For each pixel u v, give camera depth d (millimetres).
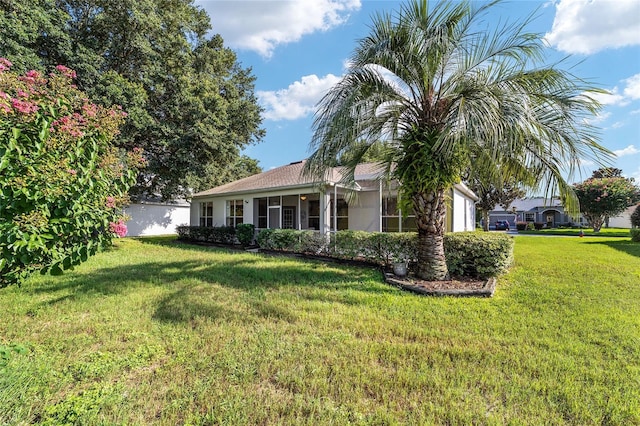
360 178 12422
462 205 14148
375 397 2434
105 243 3533
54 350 3188
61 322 3971
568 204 5613
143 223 22000
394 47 5539
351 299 5008
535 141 5113
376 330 3732
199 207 18203
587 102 4984
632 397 2402
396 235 7902
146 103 13109
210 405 2320
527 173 6070
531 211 41031
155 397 2414
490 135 4551
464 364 2918
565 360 2982
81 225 3104
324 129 5605
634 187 24594
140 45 12555
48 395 2402
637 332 3658
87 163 3369
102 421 2123
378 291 5523
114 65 13281
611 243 15016
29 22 9828
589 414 2213
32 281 6047
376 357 3061
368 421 2154
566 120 5168
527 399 2393
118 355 3080
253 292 5426
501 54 5301
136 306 4617
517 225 35875
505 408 2295
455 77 5688
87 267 7746
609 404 2322
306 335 3580
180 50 14578
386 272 7074
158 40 13664
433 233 6238
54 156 3135
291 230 11039
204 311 4395
